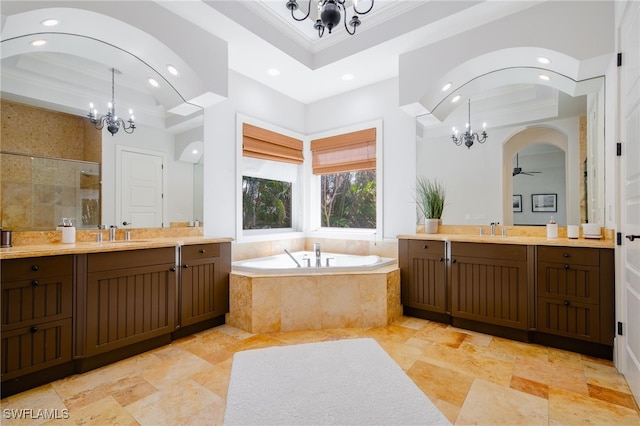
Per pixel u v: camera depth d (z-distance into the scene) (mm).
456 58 2783
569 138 2695
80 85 2461
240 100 3539
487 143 3094
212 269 2850
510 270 2572
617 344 2086
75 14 2051
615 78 2137
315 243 4078
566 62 2463
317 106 4320
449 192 3299
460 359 2236
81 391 1851
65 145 2391
